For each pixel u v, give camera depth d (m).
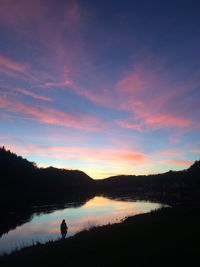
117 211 74.56
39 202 102.38
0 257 22.11
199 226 23.77
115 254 16.83
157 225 26.56
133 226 27.94
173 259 14.59
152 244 18.27
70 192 179.50
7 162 166.25
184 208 45.78
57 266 15.98
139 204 94.50
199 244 17.09
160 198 119.06
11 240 37.66
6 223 53.19
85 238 24.12
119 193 186.25
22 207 82.44
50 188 174.88
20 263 18.30
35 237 39.47
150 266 13.82
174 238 19.42
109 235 23.81
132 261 14.99
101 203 102.69
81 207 85.88
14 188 138.25
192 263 13.70
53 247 22.22
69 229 45.56
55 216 63.91
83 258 16.89
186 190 166.75
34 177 179.75
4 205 86.44
